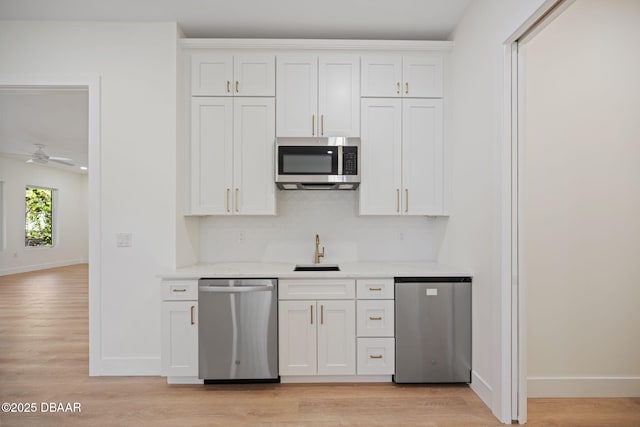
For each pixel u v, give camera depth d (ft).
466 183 8.51
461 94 8.82
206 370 8.27
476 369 8.07
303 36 9.75
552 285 7.85
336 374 8.41
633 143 7.88
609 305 7.88
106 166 8.96
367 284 8.43
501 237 6.88
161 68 9.01
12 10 8.46
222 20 8.96
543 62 7.82
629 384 7.84
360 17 8.84
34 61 8.89
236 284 8.32
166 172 8.98
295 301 8.39
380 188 9.46
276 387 8.36
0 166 24.80
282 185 9.45
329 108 9.41
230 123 9.33
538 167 7.82
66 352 10.32
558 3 5.44
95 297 8.92
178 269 9.00
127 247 8.95
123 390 8.16
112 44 8.98
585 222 7.86
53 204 30.19
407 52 9.52
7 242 25.35
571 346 7.88
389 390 8.21
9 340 11.31
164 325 8.30
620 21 7.89
